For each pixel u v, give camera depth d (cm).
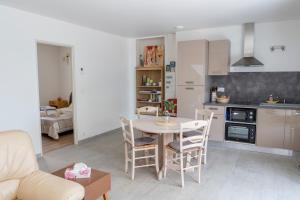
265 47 464
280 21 446
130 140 330
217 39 505
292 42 441
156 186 302
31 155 219
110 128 596
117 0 326
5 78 356
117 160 397
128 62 657
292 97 451
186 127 293
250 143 439
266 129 421
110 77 586
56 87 806
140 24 474
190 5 349
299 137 398
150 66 641
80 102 499
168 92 599
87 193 207
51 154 430
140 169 356
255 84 480
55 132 523
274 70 461
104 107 570
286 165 370
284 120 406
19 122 378
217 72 483
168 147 323
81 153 436
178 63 496
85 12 386
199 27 503
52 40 427
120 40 616
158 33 573
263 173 340
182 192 286
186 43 484
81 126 504
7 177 200
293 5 349
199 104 482
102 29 525
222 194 281
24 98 384
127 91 657
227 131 458
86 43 505
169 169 353
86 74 510
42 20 407
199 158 315
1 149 200
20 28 373
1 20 347
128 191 289
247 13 392
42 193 185
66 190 183
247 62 450
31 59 392
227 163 379
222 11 380
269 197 273
